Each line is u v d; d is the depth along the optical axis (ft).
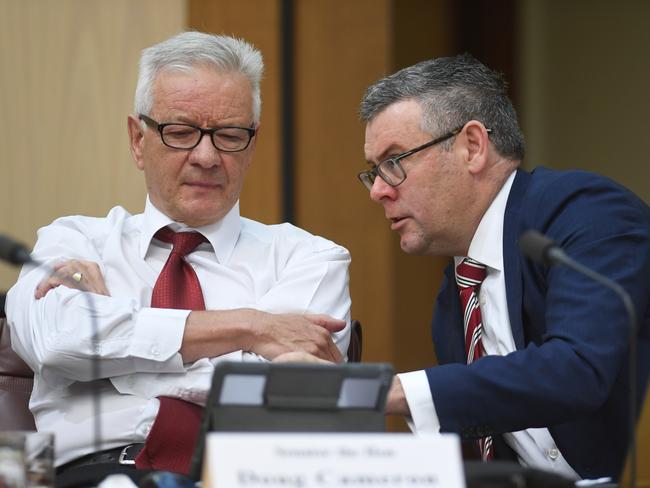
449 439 16.97
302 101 58.13
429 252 29.91
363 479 16.62
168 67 29.25
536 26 75.41
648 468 26.30
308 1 57.88
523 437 28.58
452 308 30.73
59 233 30.96
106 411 27.81
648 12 77.00
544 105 76.43
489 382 25.39
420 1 67.10
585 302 26.08
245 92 29.53
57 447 27.81
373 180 29.60
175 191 29.60
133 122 30.35
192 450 26.48
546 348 25.70
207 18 56.13
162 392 27.63
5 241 21.65
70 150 52.95
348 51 58.34
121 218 31.42
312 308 29.96
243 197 57.88
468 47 73.46
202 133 29.17
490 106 29.30
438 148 28.89
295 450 16.61
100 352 27.40
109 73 53.11
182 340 27.55
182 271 29.94
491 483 18.39
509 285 28.58
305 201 58.39
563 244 27.43
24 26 52.70
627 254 26.96
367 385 19.16
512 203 29.12
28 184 52.54
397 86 29.27
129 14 53.42
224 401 19.03
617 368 25.85
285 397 19.07
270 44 57.31
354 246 59.36
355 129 58.34
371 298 60.23
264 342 27.73
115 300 28.09
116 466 25.27
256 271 30.63
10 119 52.60
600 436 27.76
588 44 76.89
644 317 27.58
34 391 28.96
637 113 77.36
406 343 63.46
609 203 27.78
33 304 28.71
